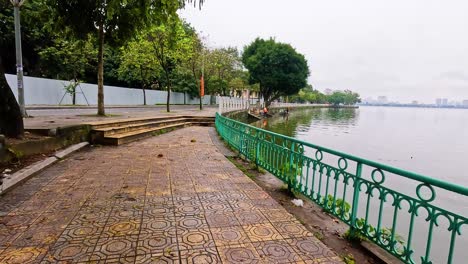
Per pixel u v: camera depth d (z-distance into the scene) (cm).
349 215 333
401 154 1739
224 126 1005
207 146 852
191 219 340
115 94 2770
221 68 3616
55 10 991
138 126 1020
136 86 3603
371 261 283
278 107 5753
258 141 611
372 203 730
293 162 462
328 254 281
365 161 308
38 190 419
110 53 3005
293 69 4266
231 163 636
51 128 644
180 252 270
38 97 1916
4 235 290
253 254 273
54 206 363
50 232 297
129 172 531
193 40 2288
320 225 359
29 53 2108
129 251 268
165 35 1748
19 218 328
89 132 793
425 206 244
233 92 5350
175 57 1939
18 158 509
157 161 627
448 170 1339
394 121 5334
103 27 1148
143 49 1919
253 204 396
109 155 671
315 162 407
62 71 2234
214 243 289
